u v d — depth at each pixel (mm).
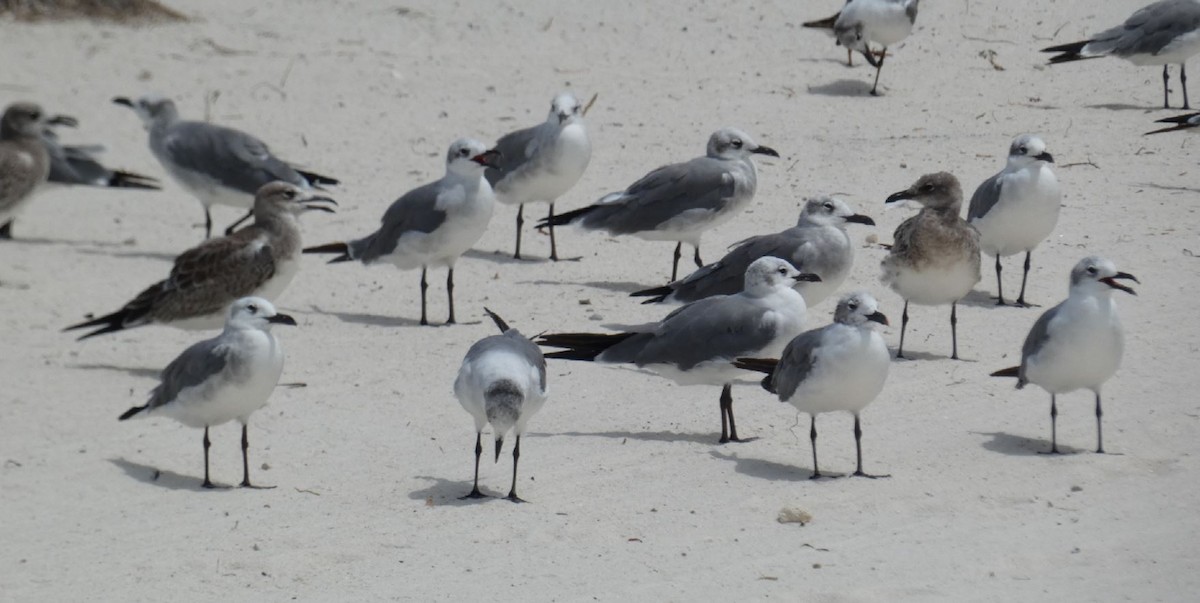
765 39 28391
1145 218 19531
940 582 11125
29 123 21750
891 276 16078
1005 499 12602
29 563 12039
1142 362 15414
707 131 24062
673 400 15516
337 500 13219
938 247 15602
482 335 17531
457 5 30969
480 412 12930
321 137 24844
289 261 17547
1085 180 21016
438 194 17703
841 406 13031
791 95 25562
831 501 12703
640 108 25328
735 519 12398
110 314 17875
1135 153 22047
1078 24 28078
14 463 14391
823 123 24141
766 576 11289
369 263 18375
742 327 14039
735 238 19922
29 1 31094
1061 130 23219
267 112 26016
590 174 22484
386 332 17812
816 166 22234
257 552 12102
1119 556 11516
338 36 29688
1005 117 24031
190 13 31500
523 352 13164
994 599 10820
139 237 22156
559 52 28344
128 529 12742
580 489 13172
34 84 27641
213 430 15180
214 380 13406
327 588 11367
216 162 20875
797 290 16156
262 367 13477
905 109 24719
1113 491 12719
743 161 18594
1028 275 18469
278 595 11289
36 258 21125
